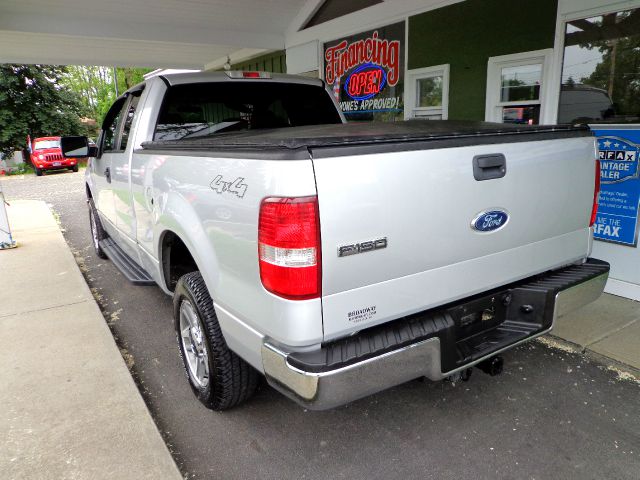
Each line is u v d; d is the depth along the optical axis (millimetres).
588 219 2746
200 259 2396
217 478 2348
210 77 3641
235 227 2061
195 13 7551
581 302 2623
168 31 7992
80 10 6992
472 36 5395
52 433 2596
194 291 2639
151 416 2738
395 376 1997
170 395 3086
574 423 2670
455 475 2316
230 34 8539
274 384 2025
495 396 2945
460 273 2217
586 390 2977
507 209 2299
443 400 2924
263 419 2795
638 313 3971
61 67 25969
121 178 3861
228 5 7438
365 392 1934
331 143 1805
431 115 6273
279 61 9953
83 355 3467
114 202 4301
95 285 5316
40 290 4879
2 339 3758
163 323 4227
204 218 2340
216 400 2721
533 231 2453
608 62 4219
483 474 2316
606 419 2697
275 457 2482
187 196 2521
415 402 2914
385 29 6672
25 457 2414
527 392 2975
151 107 3457
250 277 2010
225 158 2145
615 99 4234
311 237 1771
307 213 1754
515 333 2449
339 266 1847
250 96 3910
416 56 6152
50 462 2375
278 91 4035
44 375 3195
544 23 4637
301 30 8367
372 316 1981
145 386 3203
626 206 4234
